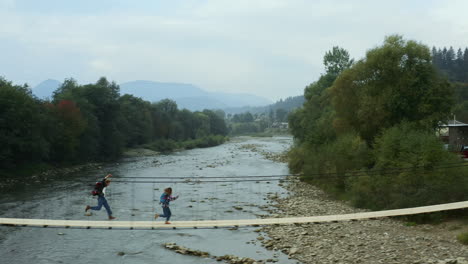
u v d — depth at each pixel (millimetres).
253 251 24516
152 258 23688
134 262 22984
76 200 40594
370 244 24469
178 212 35438
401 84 42500
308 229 28859
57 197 42344
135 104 135125
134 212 35219
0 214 33781
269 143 171500
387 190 33469
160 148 125500
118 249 25453
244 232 29078
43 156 65500
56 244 26406
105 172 66125
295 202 39438
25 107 61062
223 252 24594
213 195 44594
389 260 21516
